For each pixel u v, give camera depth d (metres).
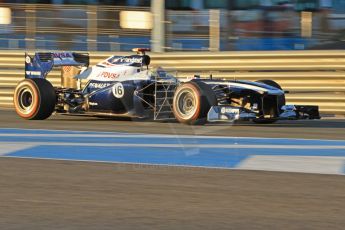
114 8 55.03
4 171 24.02
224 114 35.75
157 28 48.44
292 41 56.31
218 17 48.81
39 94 39.66
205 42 51.16
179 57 47.94
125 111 38.66
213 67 47.25
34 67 42.22
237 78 46.75
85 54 43.06
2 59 51.03
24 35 55.62
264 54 46.12
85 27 54.56
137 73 38.62
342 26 55.41
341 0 55.22
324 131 36.84
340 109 44.22
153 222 17.09
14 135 34.00
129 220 17.28
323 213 18.08
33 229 16.42
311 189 21.12
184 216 17.70
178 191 20.78
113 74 39.19
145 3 56.09
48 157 27.23
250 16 56.34
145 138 32.91
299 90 45.44
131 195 20.19
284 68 45.75
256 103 37.34
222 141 32.12
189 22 51.53
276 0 56.19
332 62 44.72
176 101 37.22
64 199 19.59
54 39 55.03
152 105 38.72
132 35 53.41
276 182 22.25
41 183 21.89
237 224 16.94
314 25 55.94
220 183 22.03
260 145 31.03
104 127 37.41
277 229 16.52
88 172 23.95
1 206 18.69
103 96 39.00
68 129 36.50
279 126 38.91
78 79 41.34
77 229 16.44
